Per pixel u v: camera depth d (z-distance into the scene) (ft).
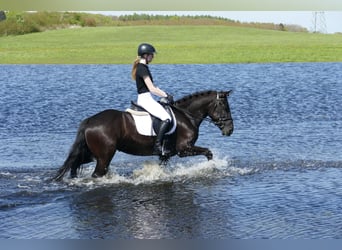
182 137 35.32
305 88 91.15
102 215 28.40
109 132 33.42
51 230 26.18
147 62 34.12
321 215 28.17
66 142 48.78
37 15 198.59
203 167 38.47
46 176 36.22
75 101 77.87
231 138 49.78
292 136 50.57
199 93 36.32
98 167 33.96
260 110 68.28
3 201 30.66
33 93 86.89
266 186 33.65
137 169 38.65
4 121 60.75
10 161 40.96
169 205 30.01
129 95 84.28
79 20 205.16
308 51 153.58
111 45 166.71
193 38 180.04
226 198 31.24
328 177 35.73
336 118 61.62
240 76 110.22
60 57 149.38
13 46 166.30
